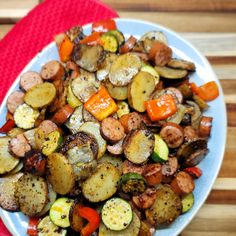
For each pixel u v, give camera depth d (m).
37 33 0.55
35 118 0.47
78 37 0.50
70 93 0.47
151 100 0.46
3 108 0.49
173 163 0.45
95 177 0.43
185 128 0.46
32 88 0.48
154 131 0.46
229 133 0.52
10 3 0.58
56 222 0.44
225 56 0.55
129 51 0.49
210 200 0.50
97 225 0.43
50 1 0.56
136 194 0.43
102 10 0.55
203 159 0.46
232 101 0.53
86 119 0.46
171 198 0.43
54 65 0.48
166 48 0.48
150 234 0.43
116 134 0.44
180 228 0.44
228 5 0.57
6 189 0.46
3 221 0.46
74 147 0.43
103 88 0.46
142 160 0.44
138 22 0.51
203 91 0.48
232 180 0.51
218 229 0.49
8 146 0.46
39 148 0.45
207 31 0.57
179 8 0.58
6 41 0.55
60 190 0.43
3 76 0.54
